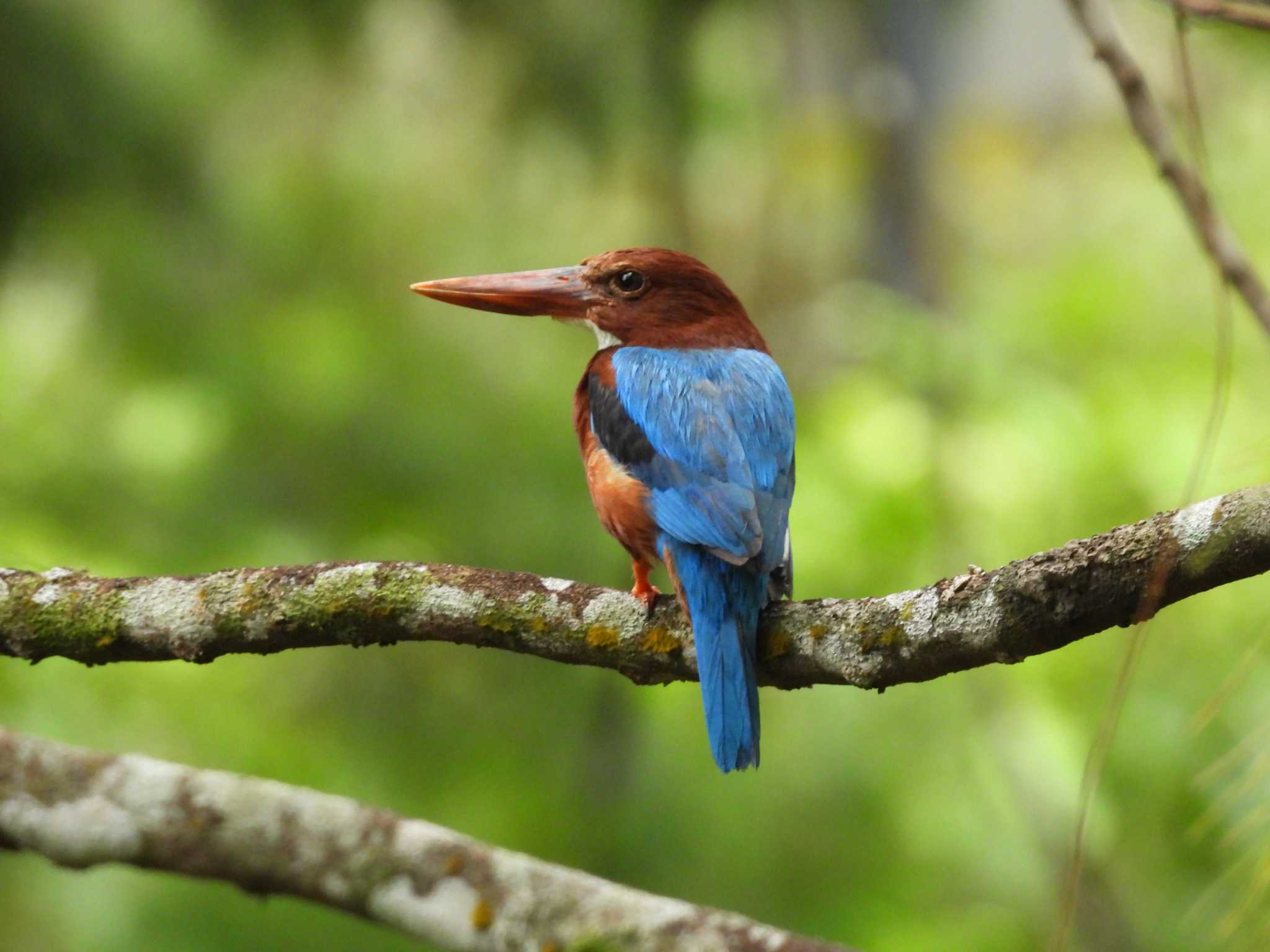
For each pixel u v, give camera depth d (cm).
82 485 1158
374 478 1180
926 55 1617
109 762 693
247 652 643
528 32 1306
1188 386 1124
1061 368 1190
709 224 1641
